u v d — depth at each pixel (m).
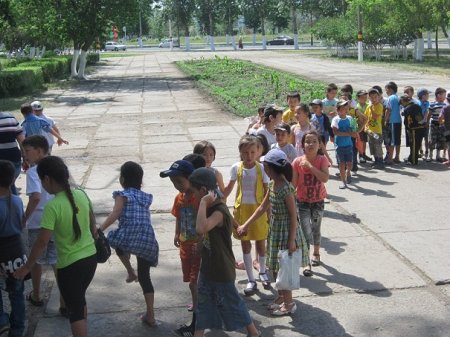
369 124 9.70
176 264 5.85
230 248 4.09
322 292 5.10
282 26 76.69
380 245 6.20
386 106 9.90
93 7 28.33
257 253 5.55
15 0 26.56
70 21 28.17
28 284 5.50
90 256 3.99
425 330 4.42
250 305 4.91
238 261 5.77
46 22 28.58
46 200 4.86
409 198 7.93
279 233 4.70
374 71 28.55
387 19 35.97
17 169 7.40
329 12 59.16
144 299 5.09
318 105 8.60
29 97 21.94
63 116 16.95
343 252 6.03
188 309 4.87
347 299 4.96
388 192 8.25
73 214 3.91
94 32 28.73
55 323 4.71
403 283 5.25
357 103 9.80
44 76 27.53
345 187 8.54
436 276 5.36
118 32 30.91
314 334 4.40
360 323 4.55
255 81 24.08
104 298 5.12
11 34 38.22
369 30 37.09
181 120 15.48
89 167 10.35
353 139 9.20
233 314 4.10
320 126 8.59
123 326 4.62
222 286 4.08
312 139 5.50
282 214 4.68
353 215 7.24
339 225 6.89
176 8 69.62
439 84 21.62
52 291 5.32
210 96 20.44
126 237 4.46
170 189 8.66
